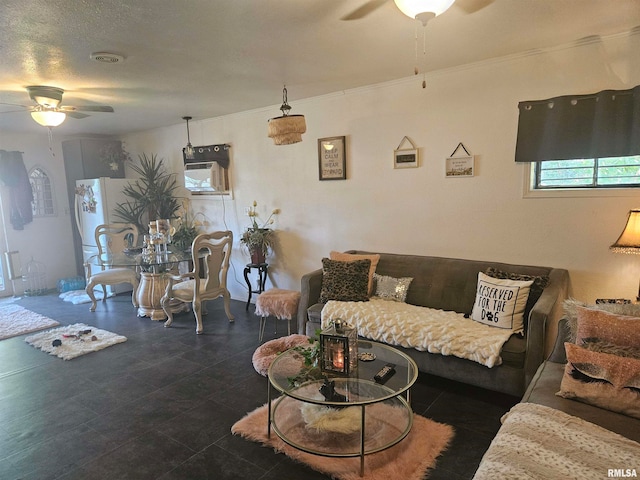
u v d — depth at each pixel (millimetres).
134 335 4105
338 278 3527
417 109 3582
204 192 5527
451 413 2553
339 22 2258
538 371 2223
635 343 1926
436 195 3584
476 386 2762
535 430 1653
